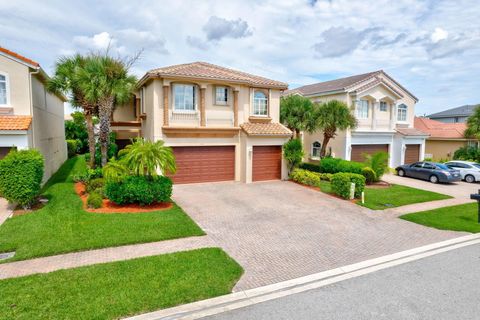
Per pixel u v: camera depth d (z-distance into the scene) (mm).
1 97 14609
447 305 6293
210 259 8102
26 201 11719
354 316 5848
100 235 9391
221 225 11242
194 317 5727
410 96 29938
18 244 8625
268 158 20688
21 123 14180
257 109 20938
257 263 8203
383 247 9578
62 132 25234
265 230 10859
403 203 15453
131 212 11859
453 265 8312
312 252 9039
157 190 12523
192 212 12820
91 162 17594
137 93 22562
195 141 18766
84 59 16781
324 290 6863
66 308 5730
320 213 13242
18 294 6121
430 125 36719
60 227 9961
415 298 6551
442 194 17859
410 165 24406
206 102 18969
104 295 6195
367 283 7219
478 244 10008
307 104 22625
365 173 20109
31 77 15242
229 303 6254
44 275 6910
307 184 19109
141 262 7738
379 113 27312
